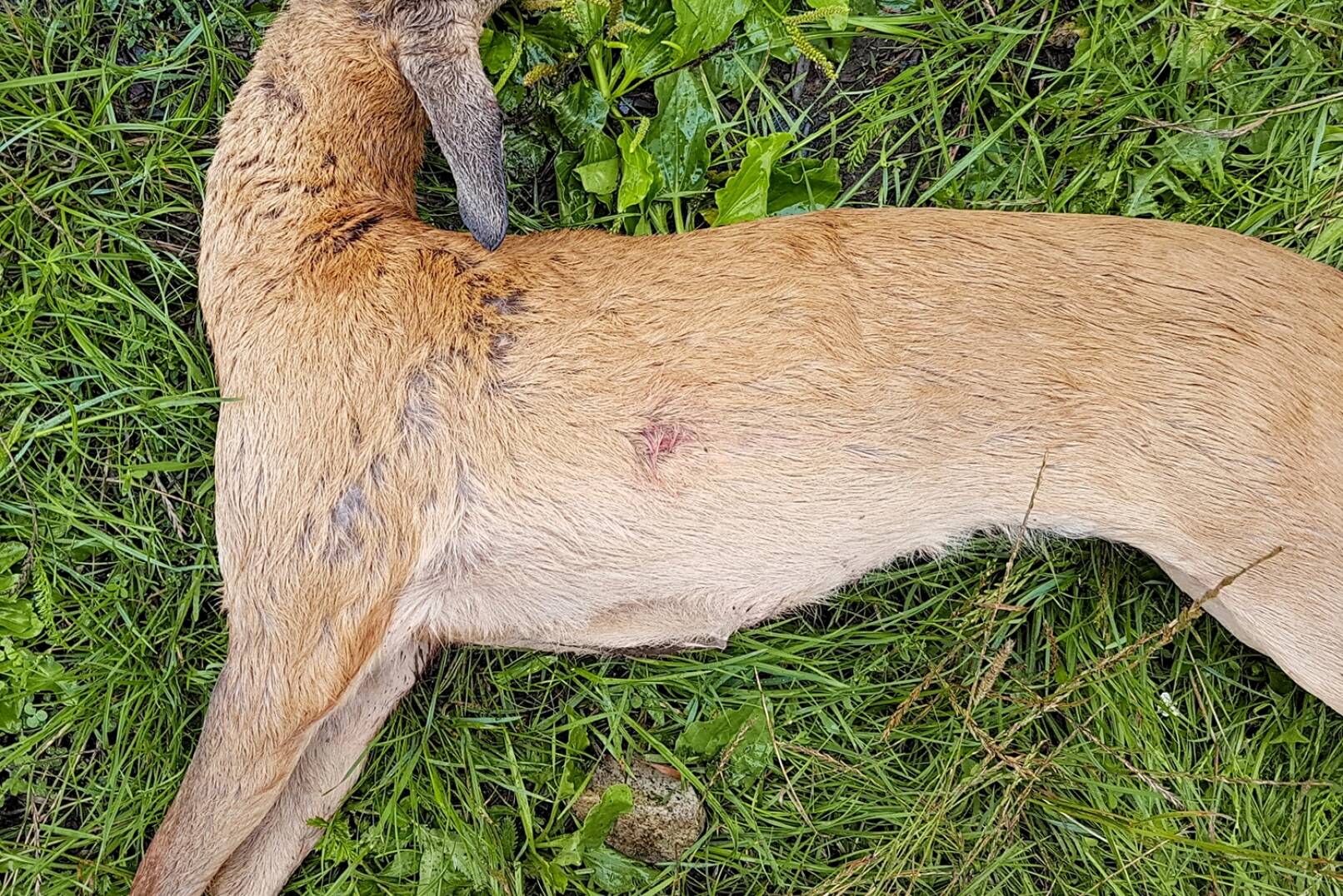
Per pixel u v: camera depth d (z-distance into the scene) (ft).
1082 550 3.39
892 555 2.99
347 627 2.86
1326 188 3.41
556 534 2.86
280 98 2.96
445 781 3.38
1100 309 2.88
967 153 3.49
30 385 3.24
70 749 3.27
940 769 3.39
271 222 2.94
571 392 2.85
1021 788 3.38
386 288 2.90
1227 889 3.36
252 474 2.88
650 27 3.40
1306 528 2.88
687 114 3.41
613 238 3.00
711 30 3.37
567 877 3.33
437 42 2.92
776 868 3.39
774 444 2.86
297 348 2.88
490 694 3.40
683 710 3.45
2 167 3.24
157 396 3.30
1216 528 2.91
